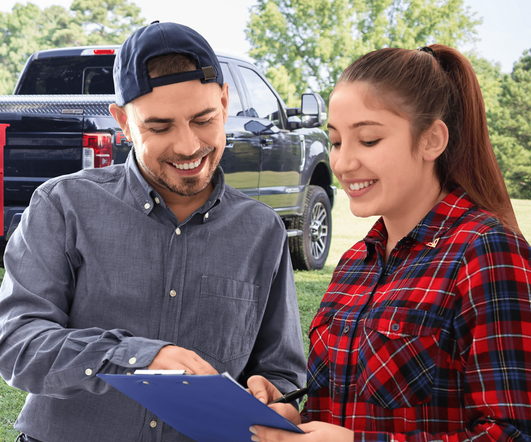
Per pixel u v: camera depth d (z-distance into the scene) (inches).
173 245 64.9
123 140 189.8
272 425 44.9
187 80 57.7
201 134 60.4
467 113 51.5
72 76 225.6
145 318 63.5
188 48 58.2
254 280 68.1
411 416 46.8
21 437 64.6
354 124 49.4
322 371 55.4
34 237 63.4
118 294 63.2
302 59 1663.4
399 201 51.0
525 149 1644.9
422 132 49.6
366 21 1667.1
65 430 61.5
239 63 243.4
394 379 47.5
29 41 1918.1
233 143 221.6
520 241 45.9
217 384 40.0
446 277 47.1
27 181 194.2
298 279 249.8
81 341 55.9
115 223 64.5
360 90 49.3
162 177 61.7
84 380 54.3
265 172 239.0
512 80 1716.3
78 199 65.5
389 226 54.7
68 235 64.1
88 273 63.5
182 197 66.2
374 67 49.9
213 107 59.6
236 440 50.2
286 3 1664.6
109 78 222.5
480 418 43.5
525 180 1626.5
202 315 64.6
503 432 41.7
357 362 50.8
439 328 46.4
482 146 51.6
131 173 66.3
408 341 47.3
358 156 49.9
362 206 51.3
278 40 1663.4
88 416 61.2
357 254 59.3
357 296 54.9
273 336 69.7
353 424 49.7
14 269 62.6
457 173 51.7
